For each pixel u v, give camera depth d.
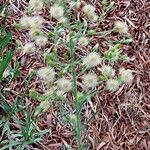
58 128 0.40
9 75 0.42
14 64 0.43
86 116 0.41
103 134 0.40
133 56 0.46
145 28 0.48
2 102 0.40
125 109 0.42
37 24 0.31
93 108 0.41
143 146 0.40
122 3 0.50
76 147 0.39
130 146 0.40
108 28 0.47
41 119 0.40
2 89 0.41
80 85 0.42
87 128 0.40
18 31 0.46
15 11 0.47
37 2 0.31
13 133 0.39
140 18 0.49
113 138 0.40
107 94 0.42
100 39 0.46
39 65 0.44
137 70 0.45
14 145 0.38
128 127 0.41
